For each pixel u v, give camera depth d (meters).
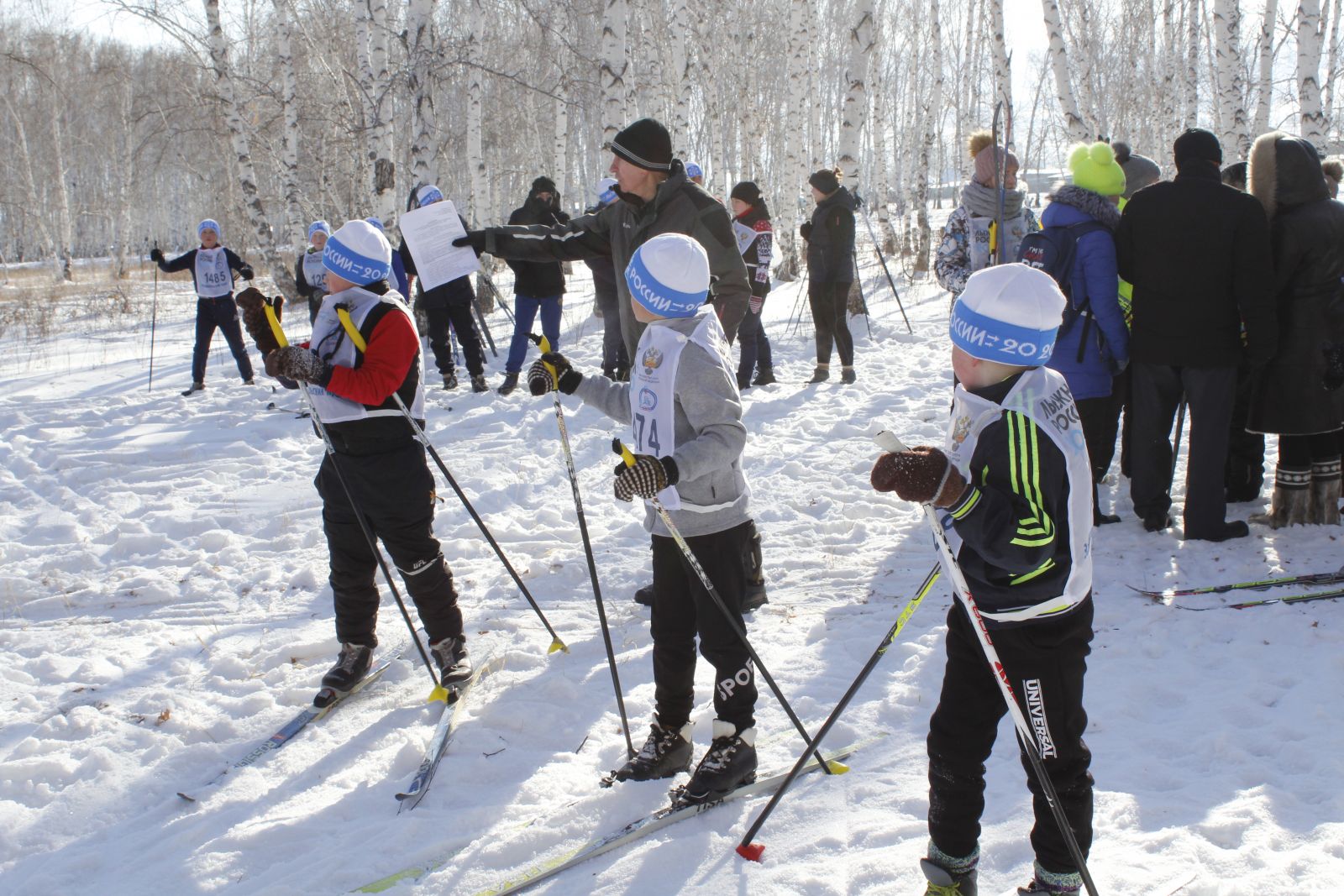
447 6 20.44
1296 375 4.80
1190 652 3.88
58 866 3.01
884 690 3.71
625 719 3.33
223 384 10.71
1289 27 20.73
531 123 24.80
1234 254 4.60
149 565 5.68
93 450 8.12
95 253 48.94
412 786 3.24
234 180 27.56
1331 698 3.42
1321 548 4.82
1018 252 5.34
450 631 4.01
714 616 3.04
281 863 2.94
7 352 14.09
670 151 4.11
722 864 2.76
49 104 37.53
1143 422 5.09
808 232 9.08
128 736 3.71
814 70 23.25
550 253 4.39
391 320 3.70
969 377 2.31
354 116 18.50
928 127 21.03
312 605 5.04
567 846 2.91
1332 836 2.63
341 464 3.77
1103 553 5.00
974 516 2.12
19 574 5.57
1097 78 27.48
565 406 8.73
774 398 8.80
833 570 5.10
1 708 3.97
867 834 2.83
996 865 2.68
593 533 5.86
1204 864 2.57
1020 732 2.24
